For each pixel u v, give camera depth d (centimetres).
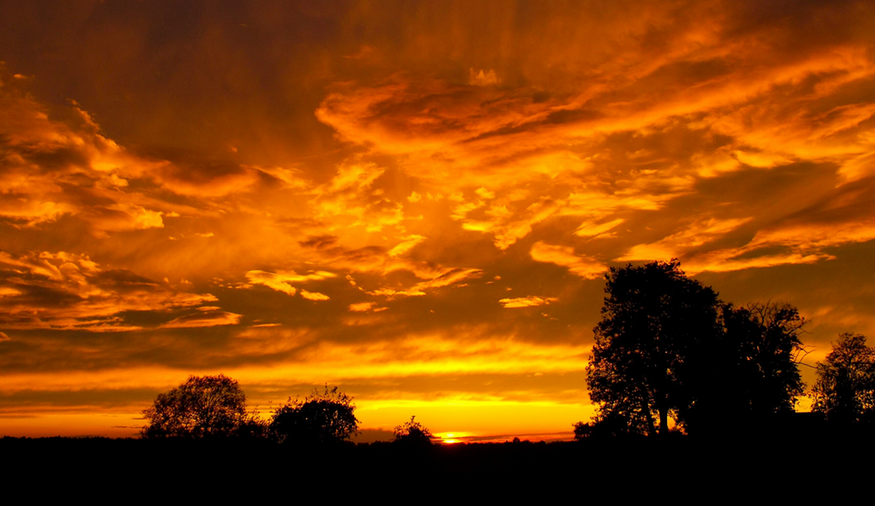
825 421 4662
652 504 3431
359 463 4531
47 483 4012
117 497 3725
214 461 4691
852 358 5719
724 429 4434
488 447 6175
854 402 5475
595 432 5194
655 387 4900
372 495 3869
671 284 5147
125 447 5156
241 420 5681
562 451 5619
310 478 4238
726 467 4131
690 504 3378
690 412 4628
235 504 3619
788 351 4628
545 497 3750
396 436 4584
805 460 4038
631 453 4881
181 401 5778
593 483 4088
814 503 3256
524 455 5500
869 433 4519
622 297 5294
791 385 4581
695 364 4688
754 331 4662
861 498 3300
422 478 4347
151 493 3834
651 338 5016
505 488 4066
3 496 3703
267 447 4772
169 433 5609
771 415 4459
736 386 4503
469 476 4488
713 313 5003
